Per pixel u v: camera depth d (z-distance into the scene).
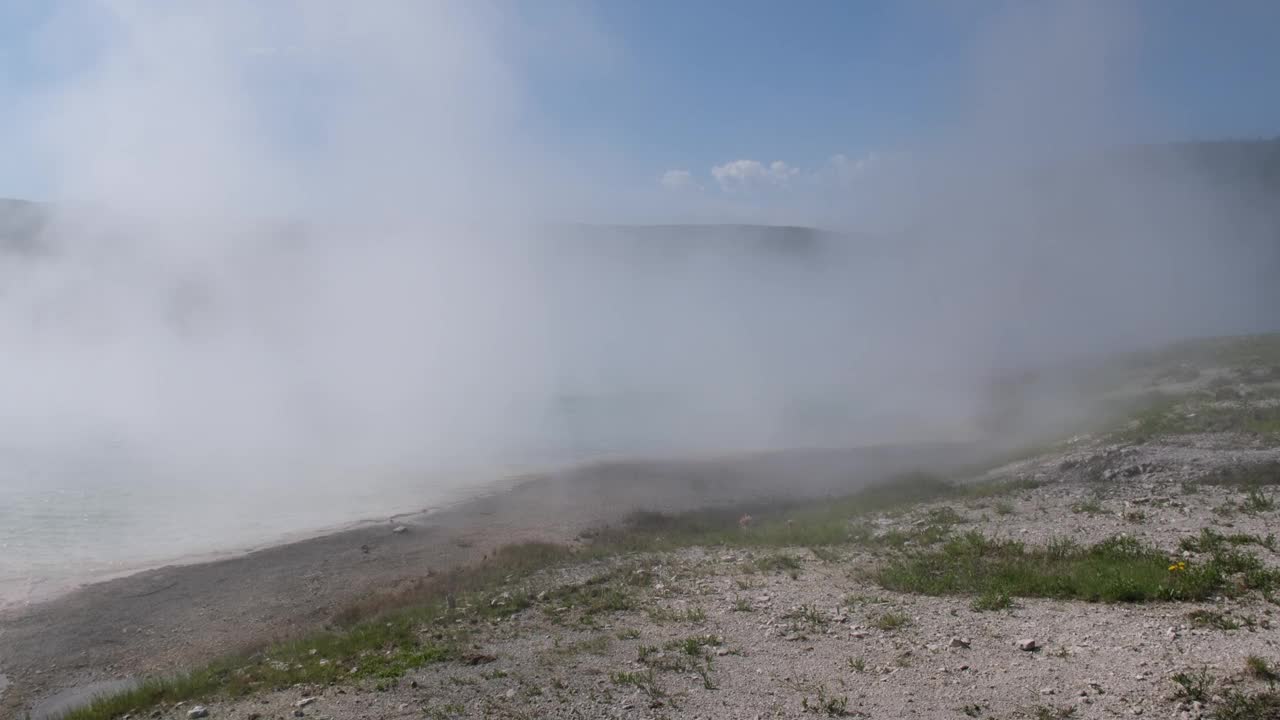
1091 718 5.91
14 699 11.34
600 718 6.84
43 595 15.62
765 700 6.93
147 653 12.83
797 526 15.24
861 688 6.98
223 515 22.52
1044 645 7.51
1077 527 11.79
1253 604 7.88
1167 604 8.24
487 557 15.97
